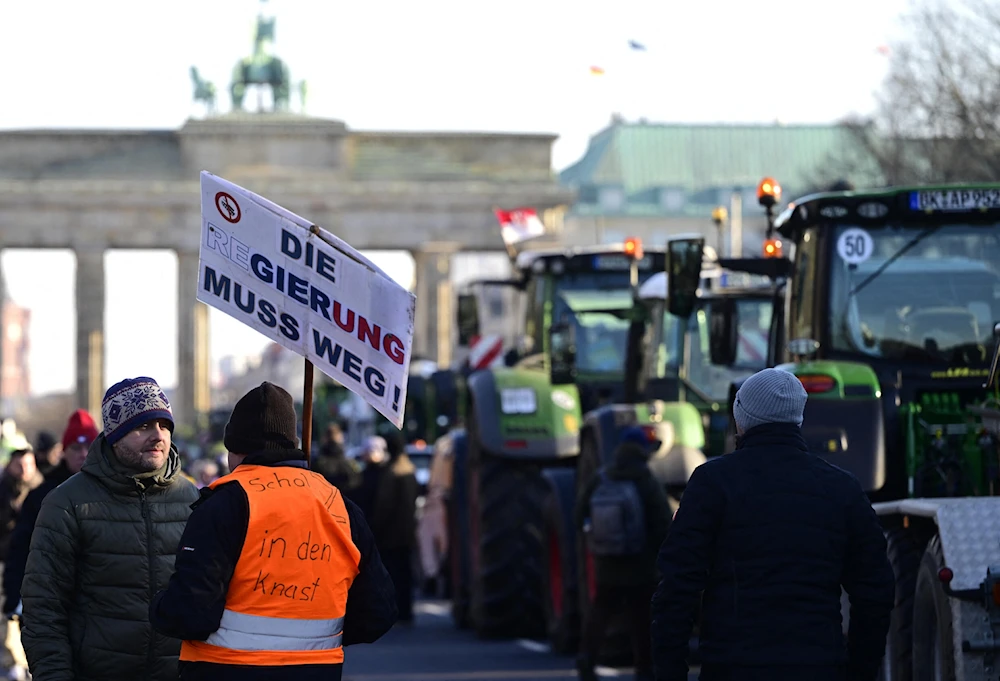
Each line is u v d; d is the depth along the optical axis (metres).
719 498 15.43
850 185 27.31
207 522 13.92
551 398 40.38
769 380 15.80
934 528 21.16
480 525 40.53
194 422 186.25
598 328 41.97
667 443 33.22
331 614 14.22
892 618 22.50
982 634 19.31
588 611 33.41
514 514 40.34
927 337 25.69
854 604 15.56
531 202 189.25
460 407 76.12
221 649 13.90
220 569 13.84
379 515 45.41
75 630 16.20
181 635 13.73
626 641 35.12
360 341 15.06
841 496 15.48
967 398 25.62
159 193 185.88
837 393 24.73
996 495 24.00
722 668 15.25
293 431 14.53
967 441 25.06
